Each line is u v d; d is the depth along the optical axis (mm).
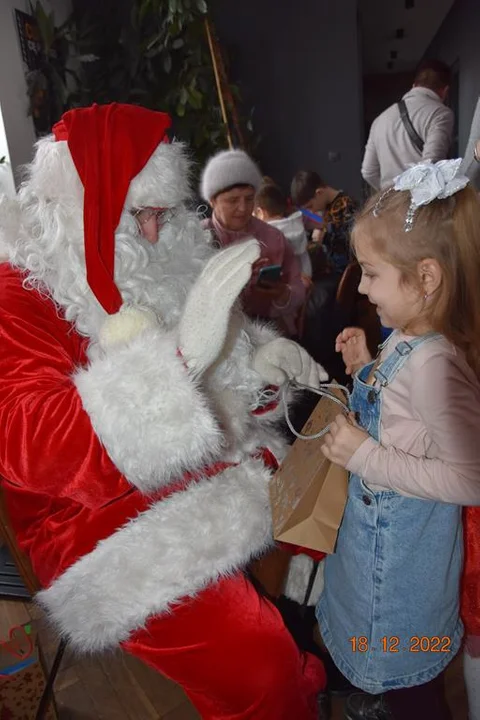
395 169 3133
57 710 1362
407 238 873
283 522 978
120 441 858
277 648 1025
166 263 1175
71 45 3070
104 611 959
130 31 3146
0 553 1898
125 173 1023
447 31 7715
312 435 1095
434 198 869
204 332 917
